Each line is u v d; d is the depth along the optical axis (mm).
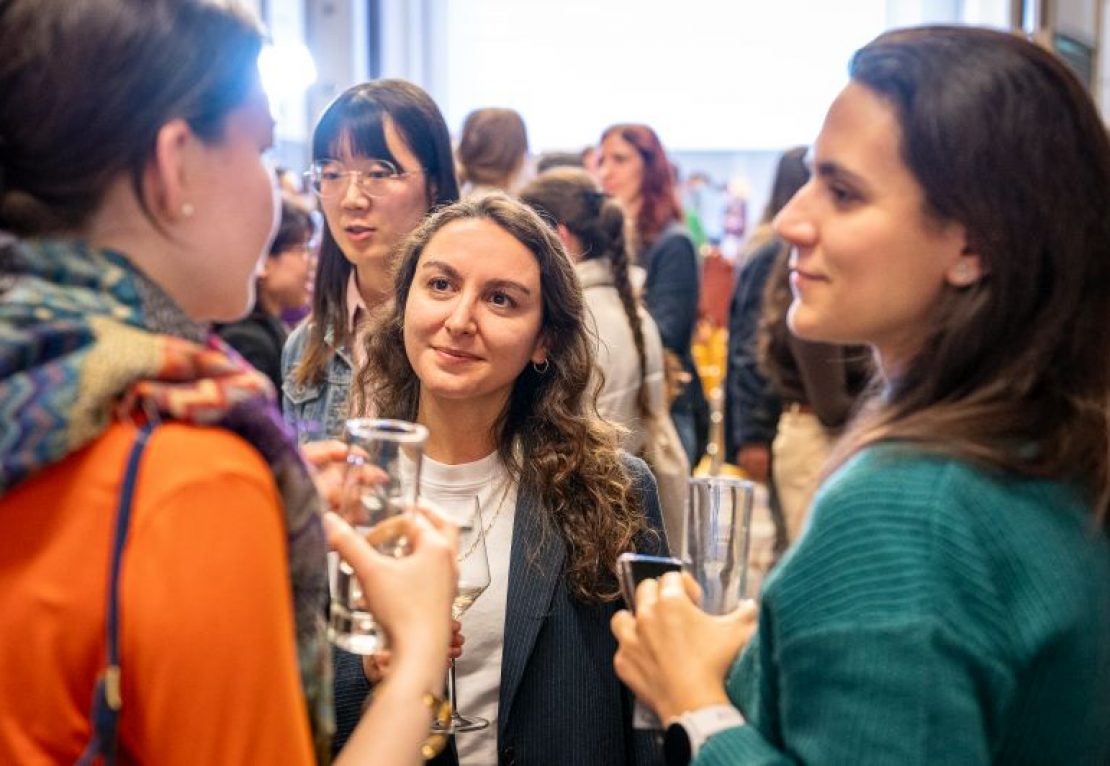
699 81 8430
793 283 1212
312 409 2463
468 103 8406
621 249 3041
